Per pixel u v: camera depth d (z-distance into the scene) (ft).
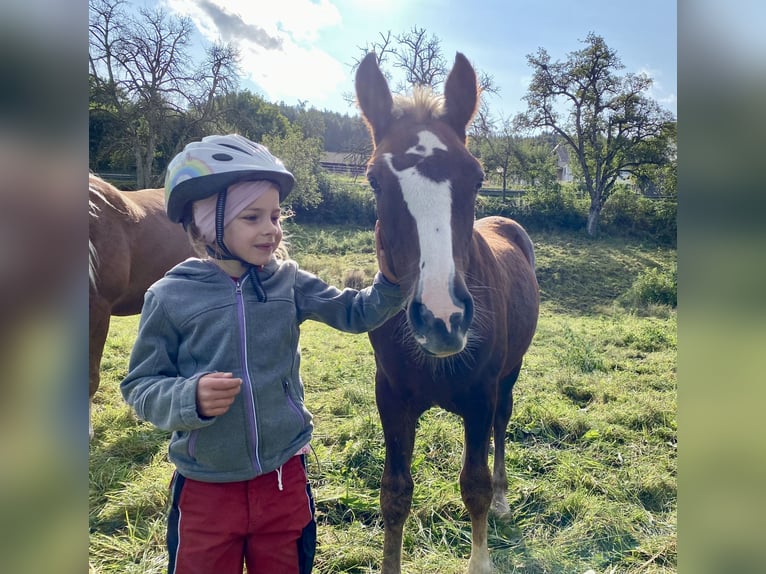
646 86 78.54
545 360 19.33
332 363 18.30
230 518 4.66
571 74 80.18
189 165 4.56
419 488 9.59
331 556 7.80
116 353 18.40
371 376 16.52
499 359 7.29
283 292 5.08
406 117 6.54
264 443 4.74
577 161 84.12
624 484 9.89
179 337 4.75
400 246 5.59
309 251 53.67
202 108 67.72
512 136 84.43
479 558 7.54
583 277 51.03
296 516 4.97
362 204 70.23
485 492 7.22
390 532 7.32
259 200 4.67
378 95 6.71
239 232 4.66
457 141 6.15
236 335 4.70
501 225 11.89
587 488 9.85
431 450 11.02
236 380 4.15
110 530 8.57
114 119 64.90
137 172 66.59
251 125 72.79
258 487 4.78
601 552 8.13
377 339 7.13
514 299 8.66
